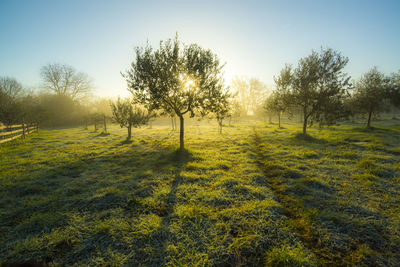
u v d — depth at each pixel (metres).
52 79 47.59
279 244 3.79
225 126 33.09
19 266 3.34
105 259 3.48
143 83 10.83
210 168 8.69
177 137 19.78
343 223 4.42
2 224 4.62
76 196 6.03
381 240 3.86
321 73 15.98
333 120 16.02
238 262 3.42
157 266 3.31
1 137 18.80
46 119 36.34
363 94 22.55
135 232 4.21
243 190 6.27
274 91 19.08
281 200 5.72
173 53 10.44
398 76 25.23
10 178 7.63
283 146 13.06
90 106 53.12
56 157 11.15
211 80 10.86
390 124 26.50
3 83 40.12
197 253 3.56
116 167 9.16
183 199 5.75
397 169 7.61
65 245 3.89
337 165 8.50
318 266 3.28
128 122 18.70
